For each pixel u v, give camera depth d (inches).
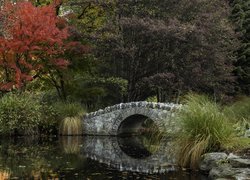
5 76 856.3
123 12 915.4
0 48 775.7
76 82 977.5
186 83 896.3
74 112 874.1
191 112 490.6
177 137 498.9
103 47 885.2
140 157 598.2
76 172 471.2
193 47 876.6
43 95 1012.5
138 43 901.2
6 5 788.0
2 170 474.9
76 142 751.7
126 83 909.8
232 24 1126.4
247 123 534.9
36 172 466.6
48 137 816.9
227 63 1040.2
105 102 1029.2
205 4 933.8
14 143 719.1
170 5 917.8
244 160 425.4
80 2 930.7
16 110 796.0
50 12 837.2
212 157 450.3
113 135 853.8
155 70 935.0
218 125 479.8
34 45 797.9
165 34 837.2
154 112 799.7
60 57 927.0
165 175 447.8
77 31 902.4
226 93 1097.4
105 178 438.9
